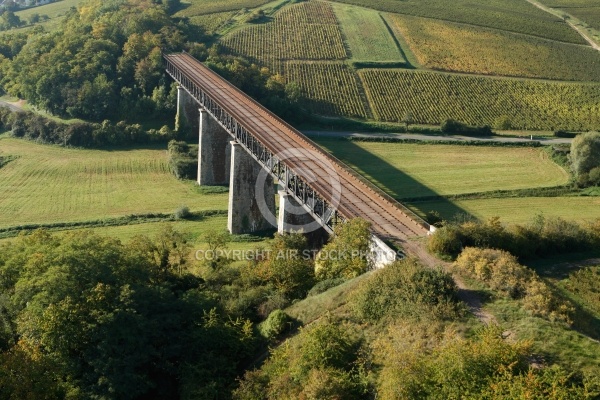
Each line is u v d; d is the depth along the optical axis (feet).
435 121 514.68
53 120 488.85
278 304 190.49
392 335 154.81
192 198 371.56
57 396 148.77
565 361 136.26
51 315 156.56
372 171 398.42
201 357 165.48
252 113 347.56
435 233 195.31
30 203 360.07
